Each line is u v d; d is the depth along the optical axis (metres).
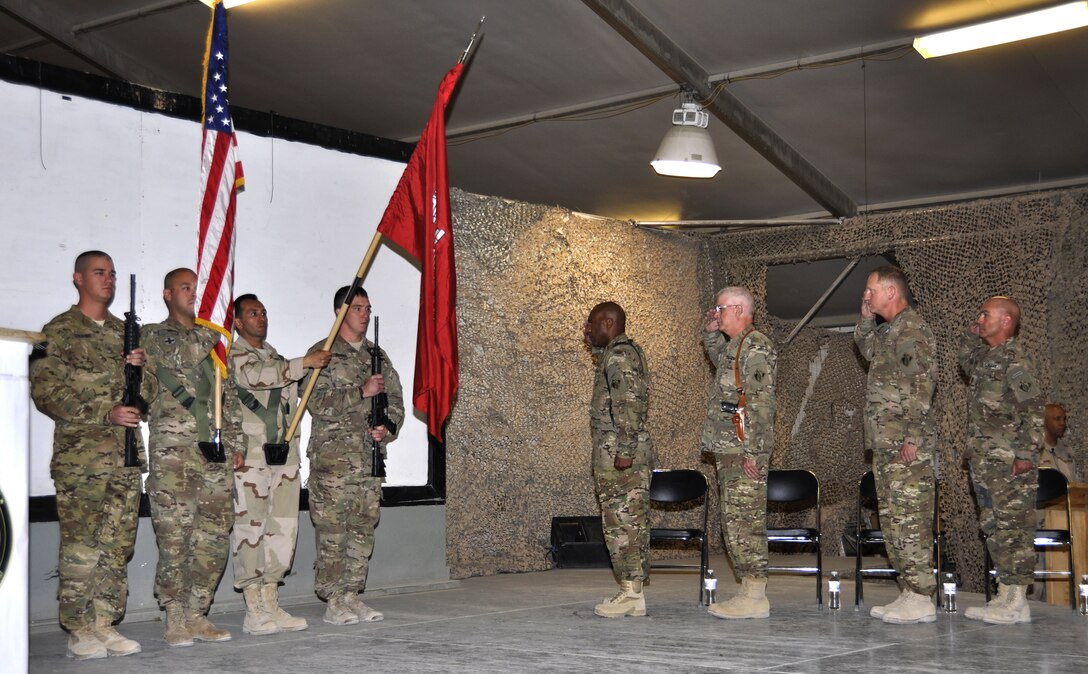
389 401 6.23
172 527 5.26
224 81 5.77
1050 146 8.98
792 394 12.25
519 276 9.38
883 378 5.86
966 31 7.08
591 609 6.53
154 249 6.43
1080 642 5.09
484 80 8.41
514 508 9.14
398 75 8.55
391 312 7.71
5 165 5.83
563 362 9.70
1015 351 5.87
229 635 5.39
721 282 11.45
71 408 4.93
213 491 5.39
